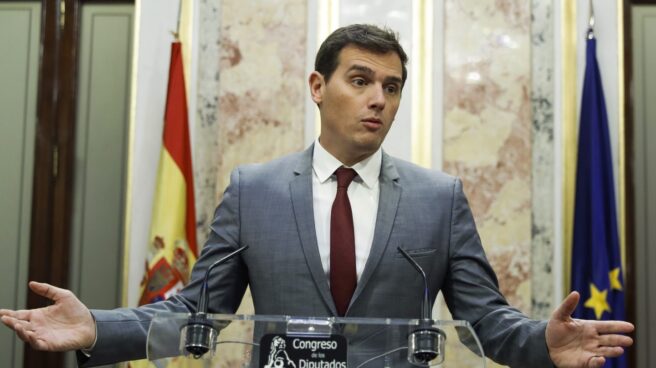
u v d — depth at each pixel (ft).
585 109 17.25
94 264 18.78
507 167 17.54
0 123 19.16
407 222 9.03
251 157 17.71
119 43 19.38
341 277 8.78
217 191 17.62
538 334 7.66
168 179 17.06
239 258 9.22
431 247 8.97
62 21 19.26
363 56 9.09
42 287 7.47
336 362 6.24
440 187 9.37
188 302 8.78
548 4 17.94
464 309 8.91
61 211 18.78
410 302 8.78
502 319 8.38
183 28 18.10
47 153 18.84
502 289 17.22
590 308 16.57
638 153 18.28
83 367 7.70
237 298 9.30
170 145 17.20
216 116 17.87
